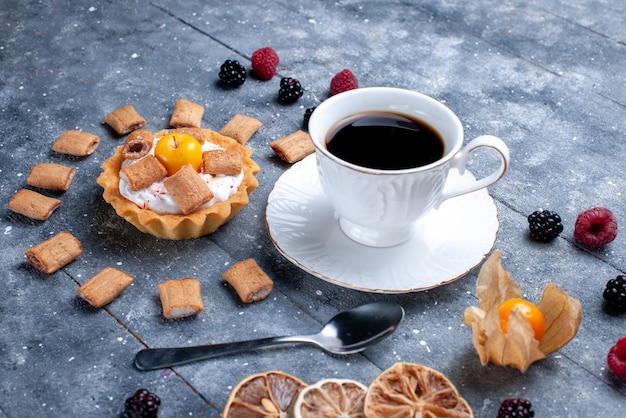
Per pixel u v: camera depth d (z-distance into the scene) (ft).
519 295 2.15
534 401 2.07
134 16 3.13
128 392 2.08
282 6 3.20
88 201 2.46
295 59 2.96
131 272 2.30
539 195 2.50
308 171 2.42
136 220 2.33
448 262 2.23
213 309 2.23
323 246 2.27
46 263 2.27
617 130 2.71
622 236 2.40
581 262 2.34
